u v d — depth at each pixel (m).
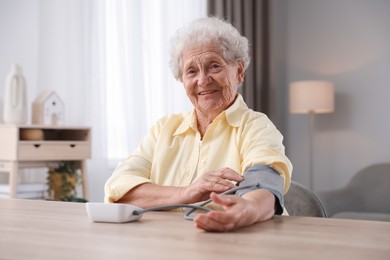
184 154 1.55
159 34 4.21
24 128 3.41
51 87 3.94
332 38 4.83
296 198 1.60
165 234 0.89
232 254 0.71
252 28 4.75
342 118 4.76
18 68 3.53
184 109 4.29
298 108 4.38
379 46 4.66
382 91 4.64
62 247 0.77
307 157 4.90
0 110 3.81
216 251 0.73
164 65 4.20
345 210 4.05
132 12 4.06
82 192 3.74
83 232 0.91
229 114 1.50
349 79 4.75
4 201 1.48
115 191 1.39
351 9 4.77
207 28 1.51
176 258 0.69
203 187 1.23
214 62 1.50
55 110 3.64
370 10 4.70
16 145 3.24
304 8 4.95
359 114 4.70
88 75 3.94
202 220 0.91
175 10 4.30
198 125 1.58
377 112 4.64
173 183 1.53
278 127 5.01
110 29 4.04
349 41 4.77
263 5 4.83
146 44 4.17
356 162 4.70
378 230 0.94
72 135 3.79
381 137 4.62
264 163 1.23
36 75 3.93
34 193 3.44
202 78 1.50
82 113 3.95
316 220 1.07
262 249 0.75
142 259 0.68
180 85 4.30
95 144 3.94
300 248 0.76
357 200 4.11
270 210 1.08
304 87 4.34
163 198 1.32
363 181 4.16
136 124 4.05
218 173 1.24
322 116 4.83
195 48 1.51
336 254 0.72
